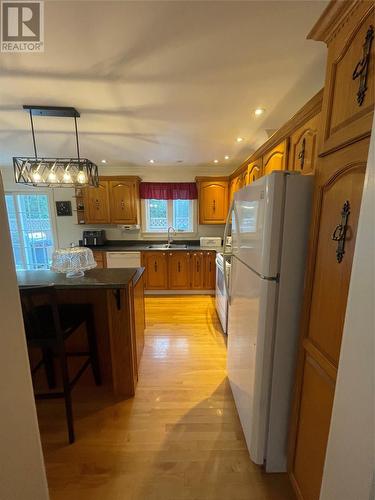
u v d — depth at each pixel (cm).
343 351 63
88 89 164
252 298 127
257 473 129
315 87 162
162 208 465
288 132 179
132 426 158
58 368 198
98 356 198
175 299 398
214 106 189
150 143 288
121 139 273
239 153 338
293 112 200
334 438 67
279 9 100
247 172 302
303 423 109
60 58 131
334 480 67
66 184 239
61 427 157
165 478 126
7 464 55
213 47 124
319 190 97
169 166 432
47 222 457
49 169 228
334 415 67
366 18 71
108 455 138
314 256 100
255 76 151
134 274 198
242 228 147
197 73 146
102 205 422
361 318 56
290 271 111
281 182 104
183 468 132
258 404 123
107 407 174
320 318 96
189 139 273
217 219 432
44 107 191
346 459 62
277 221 107
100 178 414
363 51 72
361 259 57
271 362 119
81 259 184
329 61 90
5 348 55
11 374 57
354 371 59
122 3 97
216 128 237
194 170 445
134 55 130
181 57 132
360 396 56
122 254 406
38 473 66
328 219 91
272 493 120
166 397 184
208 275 416
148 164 414
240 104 187
